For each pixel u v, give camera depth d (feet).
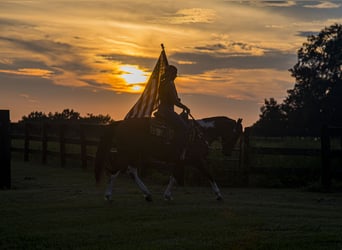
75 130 72.84
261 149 53.67
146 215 33.42
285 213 34.40
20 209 35.42
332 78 232.12
